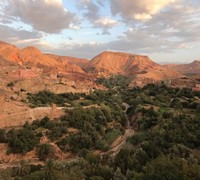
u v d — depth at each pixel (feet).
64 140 261.03
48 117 293.23
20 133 251.19
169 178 145.59
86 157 221.87
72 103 372.58
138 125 321.32
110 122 330.75
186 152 201.98
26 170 187.62
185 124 257.34
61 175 165.68
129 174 167.84
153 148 210.38
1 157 235.20
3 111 285.23
